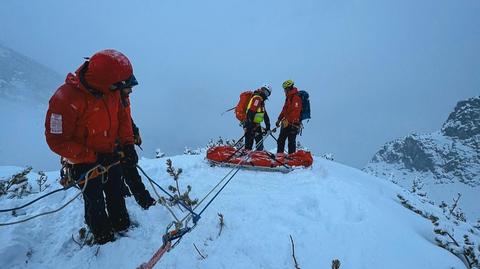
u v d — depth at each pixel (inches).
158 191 212.1
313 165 291.6
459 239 229.8
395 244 177.0
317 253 163.8
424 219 246.5
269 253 160.7
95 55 132.8
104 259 147.7
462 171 5620.1
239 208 199.3
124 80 135.3
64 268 143.9
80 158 139.0
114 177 157.2
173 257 152.7
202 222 179.3
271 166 262.7
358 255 164.4
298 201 210.8
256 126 319.0
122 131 163.2
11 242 147.3
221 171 256.1
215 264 151.9
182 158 292.4
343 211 200.1
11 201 188.7
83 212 177.0
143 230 167.3
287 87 339.9
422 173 5979.3
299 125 338.0
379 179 360.5
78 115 135.9
